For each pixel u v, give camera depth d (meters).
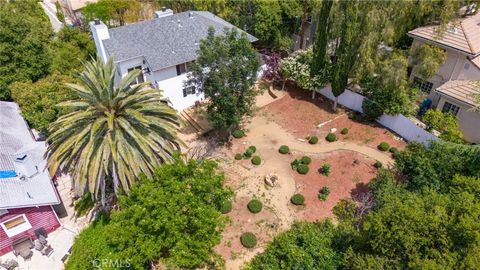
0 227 20.62
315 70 33.78
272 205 24.78
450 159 21.23
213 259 20.94
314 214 23.97
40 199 21.52
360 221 21.08
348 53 30.58
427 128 29.39
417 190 21.17
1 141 25.45
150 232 16.78
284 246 17.72
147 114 22.42
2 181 21.64
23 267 20.80
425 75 29.83
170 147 22.39
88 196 24.91
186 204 16.89
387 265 14.02
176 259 16.84
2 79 30.58
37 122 27.22
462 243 13.66
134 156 20.89
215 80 25.50
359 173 26.94
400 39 35.25
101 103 20.50
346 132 31.22
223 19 44.09
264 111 34.91
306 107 35.28
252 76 26.91
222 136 31.59
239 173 27.42
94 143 20.42
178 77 32.75
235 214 24.14
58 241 22.39
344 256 15.38
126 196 19.19
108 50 31.36
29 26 31.47
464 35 30.80
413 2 31.52
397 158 24.61
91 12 49.97
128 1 51.59
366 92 32.50
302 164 27.69
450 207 15.36
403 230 14.16
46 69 32.28
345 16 29.39
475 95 26.39
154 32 34.16
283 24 42.16
